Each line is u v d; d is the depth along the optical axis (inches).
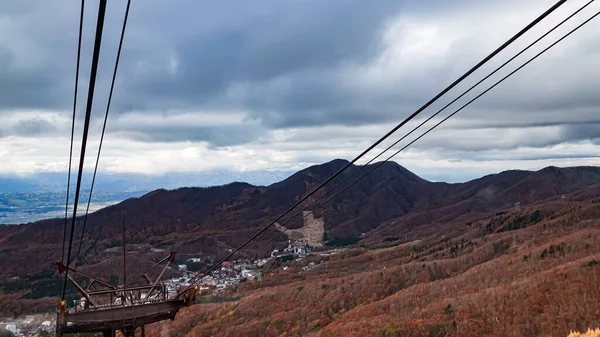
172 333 3649.1
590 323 1547.7
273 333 3129.9
